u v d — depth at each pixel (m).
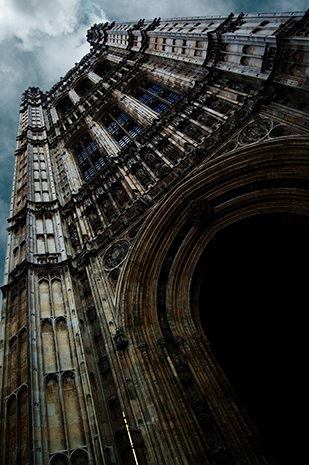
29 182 23.92
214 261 15.44
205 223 14.98
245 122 16.02
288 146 13.30
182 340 12.27
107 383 11.75
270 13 15.79
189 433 9.99
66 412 10.37
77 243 18.66
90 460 9.18
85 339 13.13
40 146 31.84
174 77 24.95
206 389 10.98
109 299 14.05
